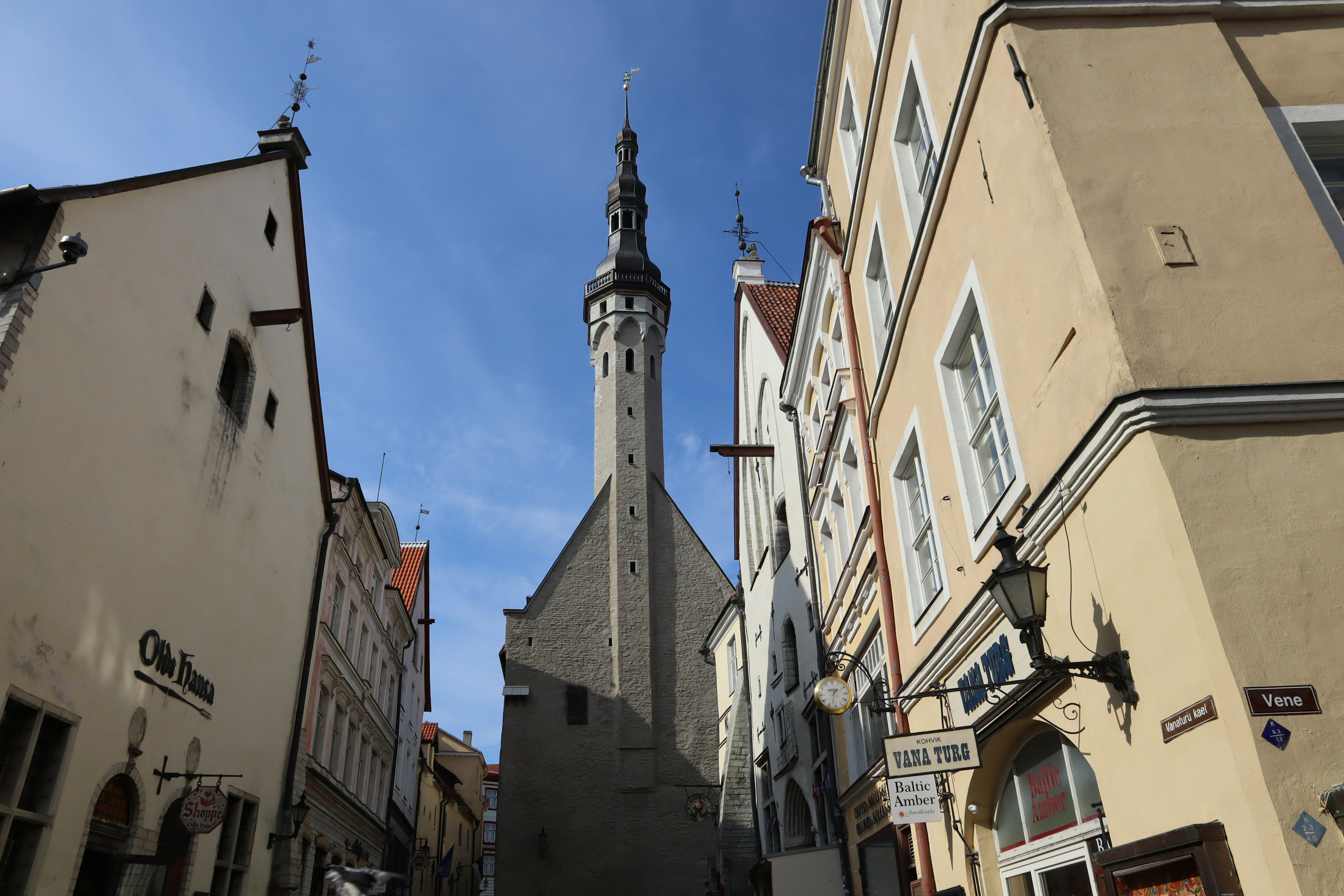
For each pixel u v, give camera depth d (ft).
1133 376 18.13
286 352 59.82
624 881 111.96
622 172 176.96
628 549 134.41
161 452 42.19
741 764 102.89
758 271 94.17
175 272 44.32
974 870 28.96
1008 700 23.95
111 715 37.06
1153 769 17.75
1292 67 22.75
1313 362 18.37
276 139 61.31
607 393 150.00
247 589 52.03
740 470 94.84
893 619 38.45
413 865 107.96
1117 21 22.93
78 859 34.30
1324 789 14.49
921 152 33.58
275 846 54.49
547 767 117.91
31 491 32.37
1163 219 20.06
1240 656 15.53
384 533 84.74
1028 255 22.58
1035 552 22.81
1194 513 16.78
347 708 73.05
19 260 33.37
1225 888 15.01
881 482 40.27
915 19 31.32
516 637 126.31
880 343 40.45
